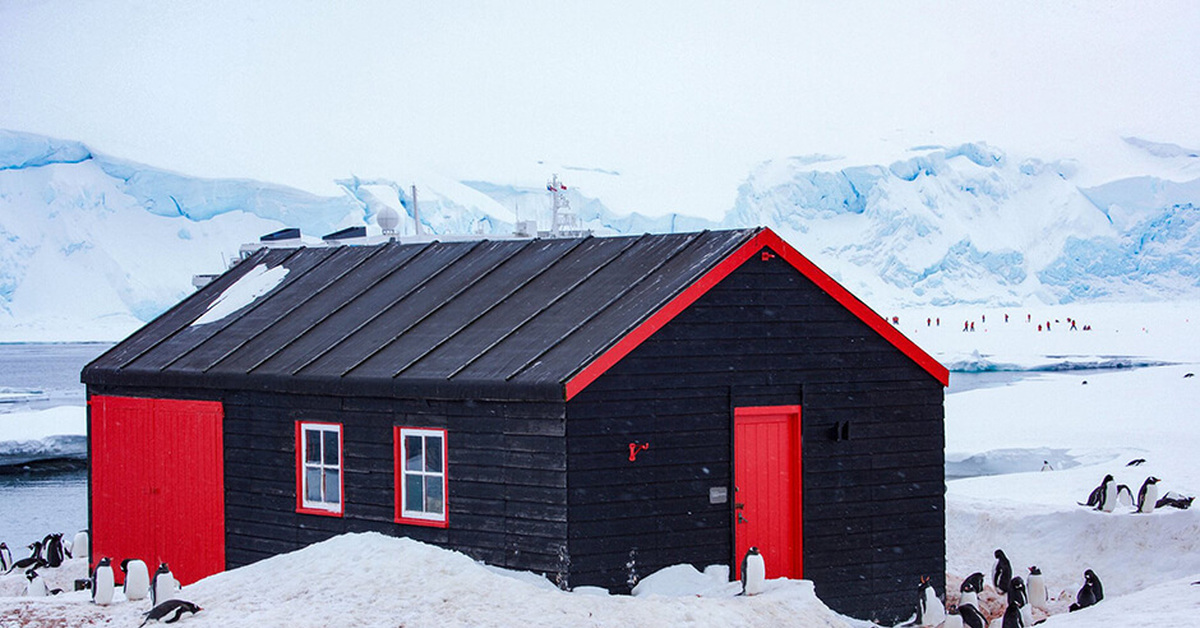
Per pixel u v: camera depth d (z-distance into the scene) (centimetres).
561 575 1411
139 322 16912
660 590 1426
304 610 1249
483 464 1487
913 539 1642
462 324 1686
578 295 1661
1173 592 1523
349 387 1591
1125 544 1972
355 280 2022
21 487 3866
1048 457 3572
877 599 1608
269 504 1711
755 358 1542
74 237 17238
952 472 3509
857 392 1612
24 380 10525
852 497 1600
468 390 1470
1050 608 1756
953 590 1834
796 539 1561
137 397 1858
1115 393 5003
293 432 1684
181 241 17638
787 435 1573
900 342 1638
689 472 1491
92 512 1911
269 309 1988
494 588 1316
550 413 1422
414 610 1241
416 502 1570
